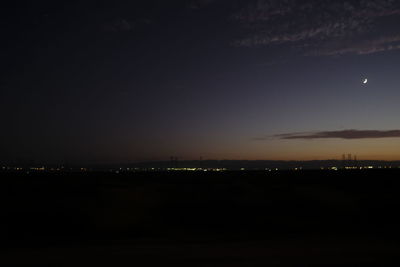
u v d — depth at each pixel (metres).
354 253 13.09
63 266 11.19
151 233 18.48
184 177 84.50
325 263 11.61
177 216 23.38
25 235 17.67
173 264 11.45
